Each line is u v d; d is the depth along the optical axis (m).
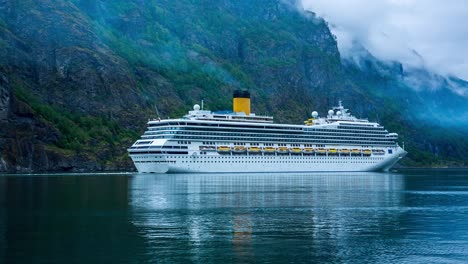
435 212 108.50
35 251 73.06
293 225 92.38
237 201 126.69
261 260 69.56
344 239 81.31
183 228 89.12
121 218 98.81
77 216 100.69
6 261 68.56
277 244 77.81
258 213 105.94
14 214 102.75
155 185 179.12
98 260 69.19
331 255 71.94
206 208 113.19
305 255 71.81
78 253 72.31
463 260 69.62
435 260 69.69
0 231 85.88
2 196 136.25
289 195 142.38
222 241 79.50
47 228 88.38
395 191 158.88
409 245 77.38
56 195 139.88
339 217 101.31
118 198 132.12
